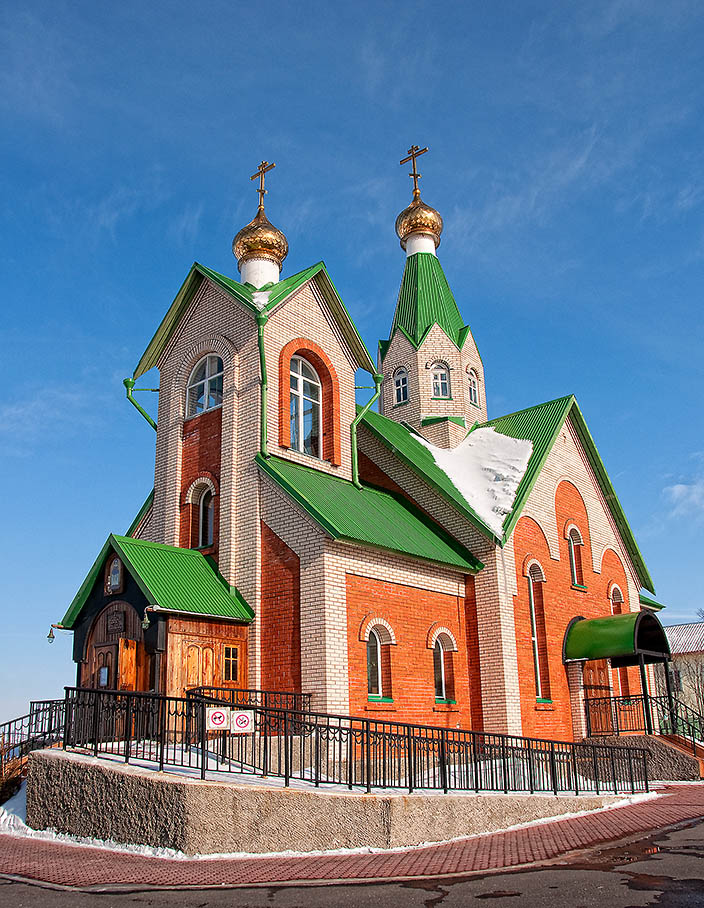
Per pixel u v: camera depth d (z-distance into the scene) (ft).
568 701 83.10
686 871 32.71
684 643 196.95
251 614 64.39
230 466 70.03
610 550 100.53
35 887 31.42
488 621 75.36
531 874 33.04
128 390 79.46
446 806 43.04
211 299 77.56
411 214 114.83
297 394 76.28
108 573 63.16
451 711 70.85
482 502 82.48
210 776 42.24
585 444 98.89
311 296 78.48
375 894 29.53
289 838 38.45
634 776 76.95
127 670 58.23
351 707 60.29
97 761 43.11
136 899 28.84
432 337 107.86
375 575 65.92
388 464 85.51
